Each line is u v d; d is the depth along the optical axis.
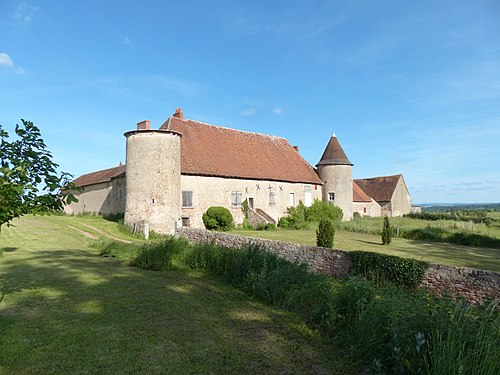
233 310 7.96
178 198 23.47
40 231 20.36
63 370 4.91
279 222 31.47
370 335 5.70
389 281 10.70
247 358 5.60
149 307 7.77
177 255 13.11
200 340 6.16
